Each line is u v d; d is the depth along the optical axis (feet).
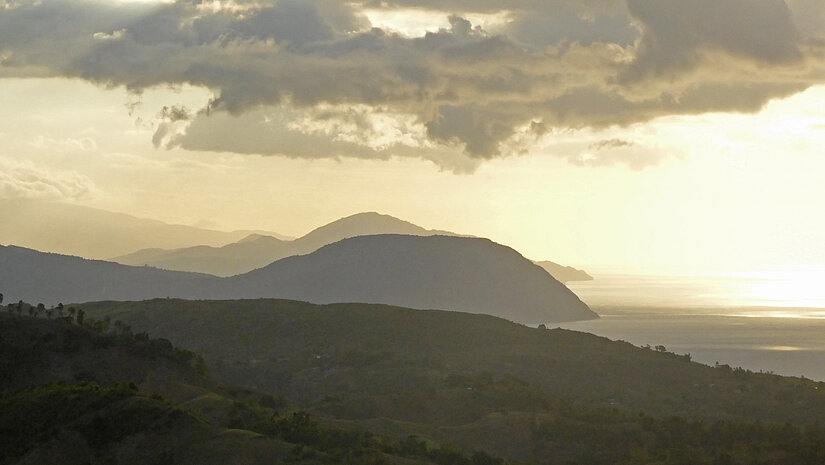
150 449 493.36
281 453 483.92
